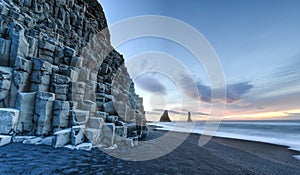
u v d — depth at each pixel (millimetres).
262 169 12062
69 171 7789
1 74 11023
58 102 12336
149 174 8828
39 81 12680
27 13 18984
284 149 21438
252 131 48906
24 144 10258
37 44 15367
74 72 16078
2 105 10969
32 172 7090
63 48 17719
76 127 11859
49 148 10344
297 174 11555
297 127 64500
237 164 12805
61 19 24031
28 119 11305
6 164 7461
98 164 9273
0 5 15109
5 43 12414
